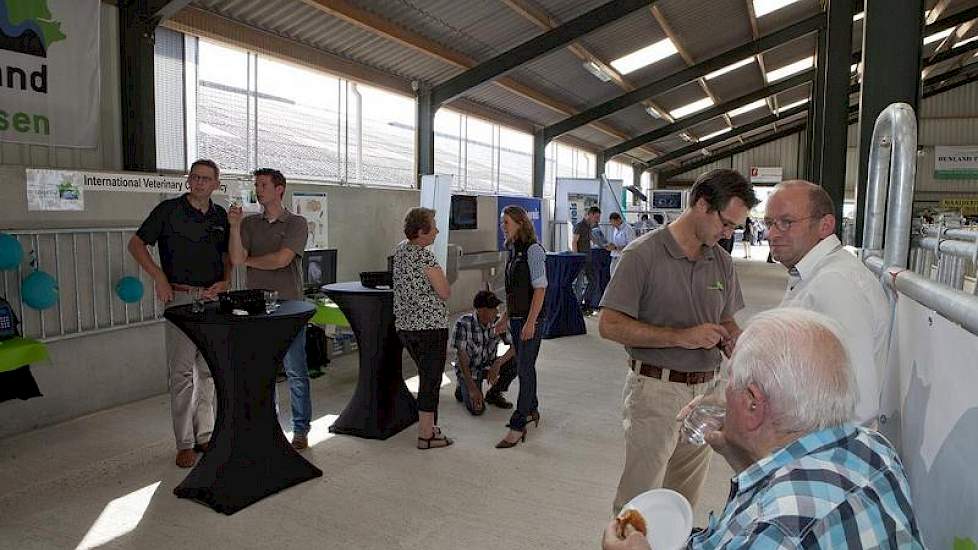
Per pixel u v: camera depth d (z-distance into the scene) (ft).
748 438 2.98
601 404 14.78
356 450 11.70
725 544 2.72
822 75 36.19
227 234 11.34
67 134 13.35
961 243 6.48
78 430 12.50
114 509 9.27
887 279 5.60
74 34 13.34
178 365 10.69
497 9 23.08
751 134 75.77
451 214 27.76
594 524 9.09
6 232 11.91
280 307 10.07
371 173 24.49
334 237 20.59
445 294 11.44
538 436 12.57
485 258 29.40
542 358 19.48
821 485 2.61
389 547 8.39
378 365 12.37
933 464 3.58
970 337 3.05
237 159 18.51
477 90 30.58
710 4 29.27
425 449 11.74
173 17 15.75
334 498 9.75
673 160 75.87
